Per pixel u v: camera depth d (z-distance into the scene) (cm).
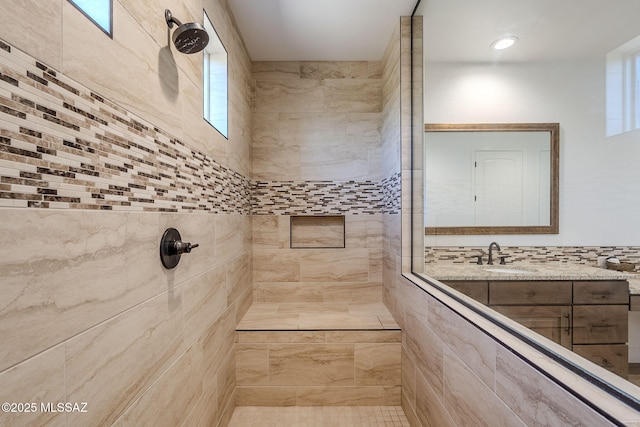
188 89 100
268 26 171
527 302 92
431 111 150
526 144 113
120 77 64
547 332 78
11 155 40
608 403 47
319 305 207
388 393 161
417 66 160
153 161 77
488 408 78
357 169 215
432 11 146
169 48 86
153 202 77
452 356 100
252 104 212
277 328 163
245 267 189
